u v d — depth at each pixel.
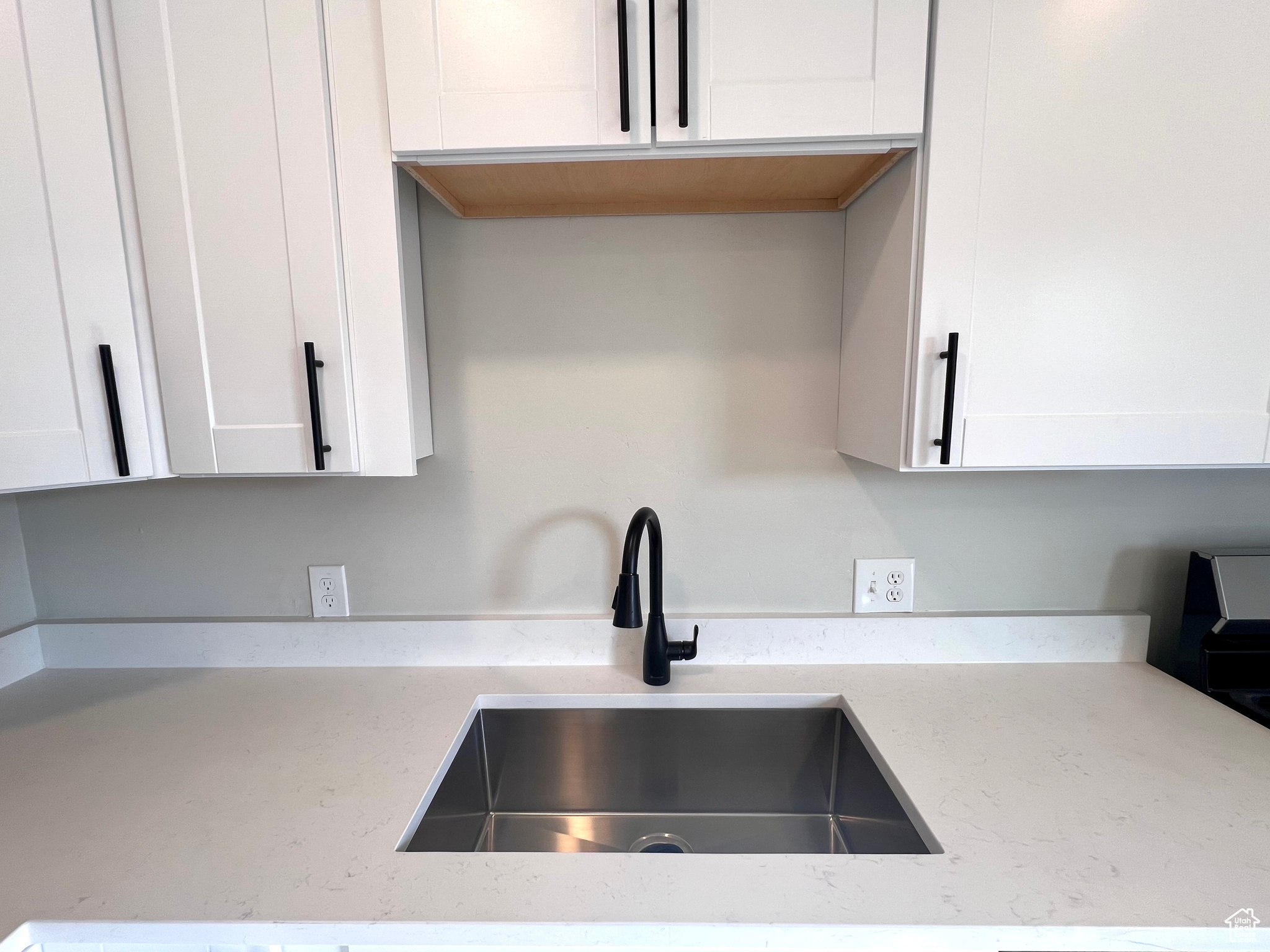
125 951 0.67
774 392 1.21
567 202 1.14
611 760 1.14
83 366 0.87
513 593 1.27
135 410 0.91
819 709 1.12
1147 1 0.80
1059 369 0.88
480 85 0.84
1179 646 1.20
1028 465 0.89
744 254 1.17
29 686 1.18
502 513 1.25
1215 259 0.85
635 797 1.15
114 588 1.28
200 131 0.87
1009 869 0.69
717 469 1.23
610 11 0.82
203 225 0.89
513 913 0.64
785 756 1.14
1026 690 1.12
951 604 1.26
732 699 1.12
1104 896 0.65
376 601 1.27
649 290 1.19
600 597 1.27
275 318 0.90
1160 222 0.85
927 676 1.18
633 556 1.03
